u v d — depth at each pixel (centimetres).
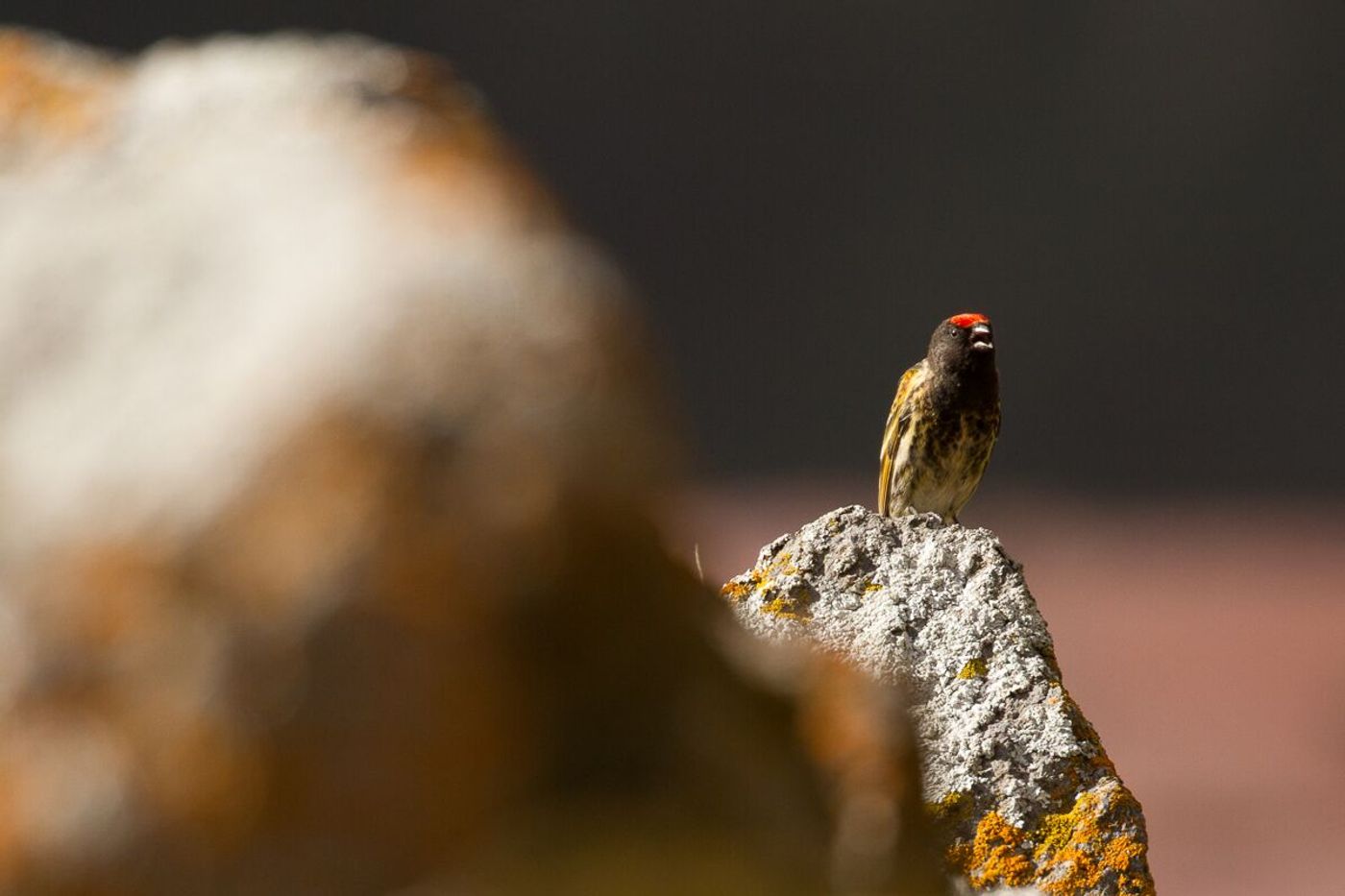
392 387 207
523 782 209
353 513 203
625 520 214
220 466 207
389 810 203
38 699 208
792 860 223
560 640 212
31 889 204
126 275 222
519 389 209
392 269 212
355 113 231
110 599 207
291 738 202
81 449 213
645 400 219
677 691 224
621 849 212
